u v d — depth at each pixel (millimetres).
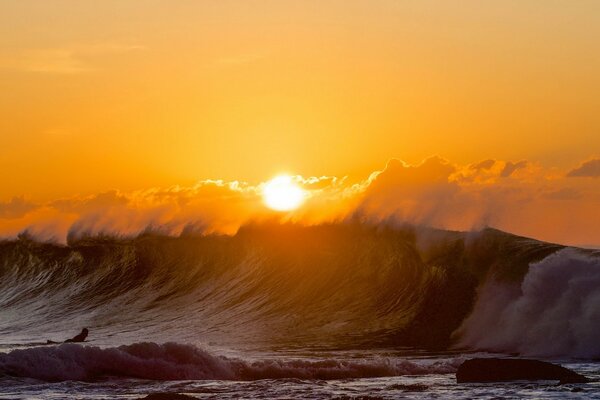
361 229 79312
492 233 71938
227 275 84062
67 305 86250
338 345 61531
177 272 86438
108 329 73125
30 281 93438
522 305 60906
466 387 41375
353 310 72500
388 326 67250
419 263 73625
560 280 60312
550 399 37156
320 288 77500
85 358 44750
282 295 78562
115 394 40031
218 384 42875
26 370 43656
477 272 69875
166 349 46281
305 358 54469
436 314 68000
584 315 57969
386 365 48125
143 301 84312
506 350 59312
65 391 40719
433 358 55656
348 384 43250
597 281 59156
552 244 70062
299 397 38969
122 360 44938
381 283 74938
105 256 91438
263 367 46438
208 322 73375
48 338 68500
